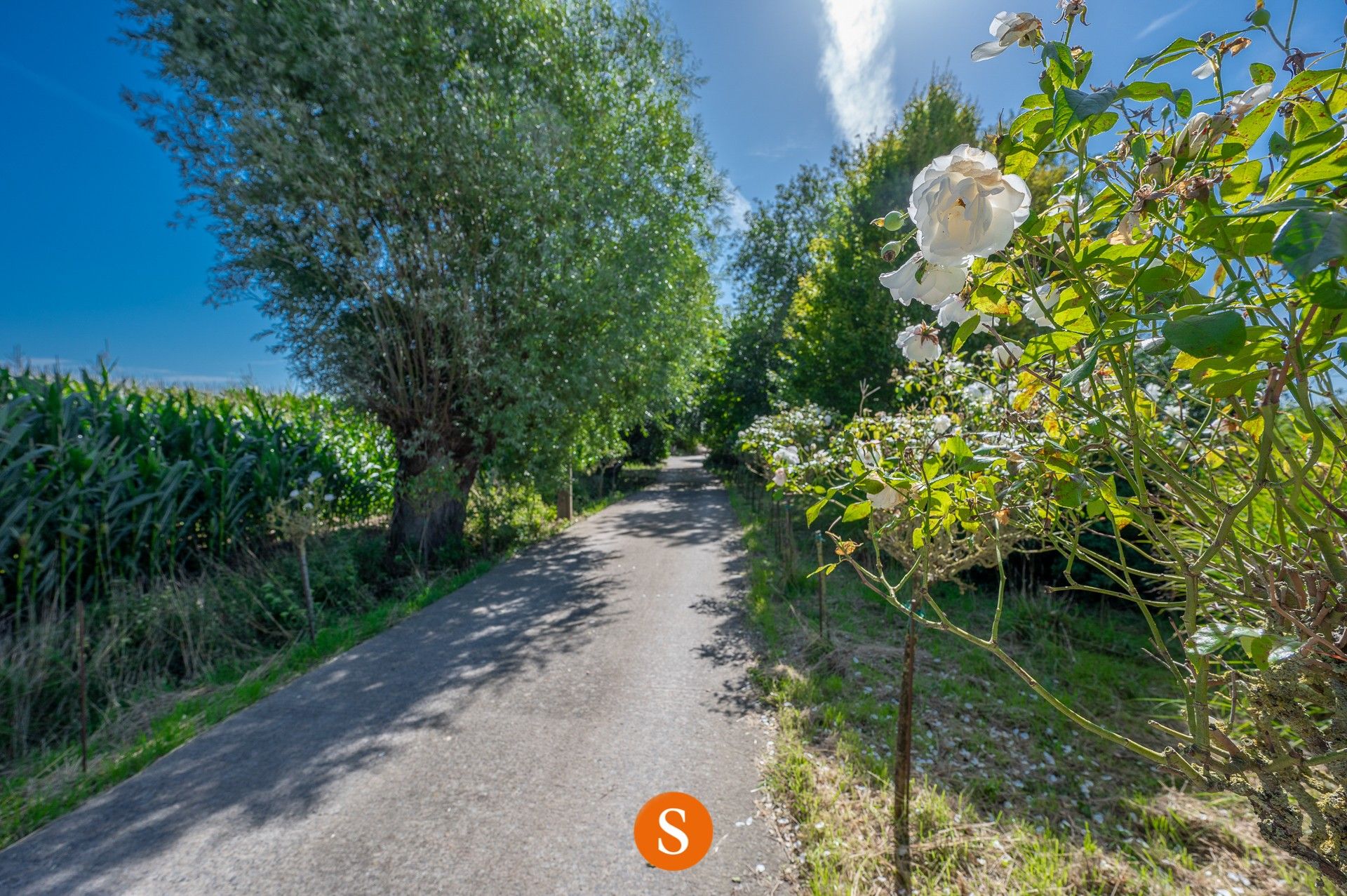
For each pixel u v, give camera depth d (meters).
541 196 7.98
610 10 9.55
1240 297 0.93
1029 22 0.97
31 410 5.03
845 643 4.78
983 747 3.26
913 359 1.54
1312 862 0.85
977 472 1.51
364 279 7.53
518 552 9.36
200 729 3.69
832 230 13.09
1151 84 0.89
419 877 2.40
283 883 2.39
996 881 2.25
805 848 2.51
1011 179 0.79
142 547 5.34
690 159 10.84
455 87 7.95
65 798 2.94
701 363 11.86
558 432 8.83
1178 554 1.03
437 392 8.14
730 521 12.34
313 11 7.05
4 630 4.19
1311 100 0.93
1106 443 1.16
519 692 4.14
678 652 4.84
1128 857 2.39
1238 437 1.40
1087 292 0.96
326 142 6.96
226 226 7.18
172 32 6.86
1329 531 0.94
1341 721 0.83
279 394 11.14
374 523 10.80
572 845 2.56
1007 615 5.17
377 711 3.90
